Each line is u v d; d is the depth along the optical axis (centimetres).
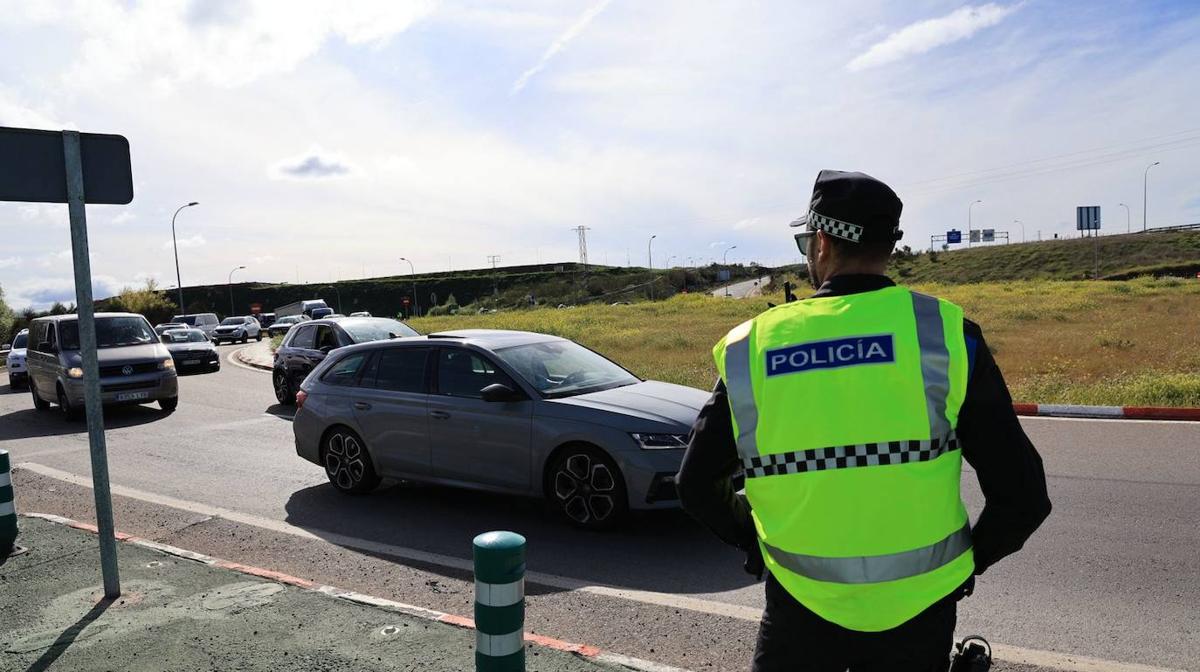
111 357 1259
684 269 13062
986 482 163
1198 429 847
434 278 15650
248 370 2150
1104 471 683
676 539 550
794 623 171
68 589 444
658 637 389
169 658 360
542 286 12056
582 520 576
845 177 177
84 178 417
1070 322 2306
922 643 163
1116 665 344
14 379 1848
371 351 712
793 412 163
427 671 341
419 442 651
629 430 552
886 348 161
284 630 384
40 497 707
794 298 198
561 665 344
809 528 162
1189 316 2294
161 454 923
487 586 264
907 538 159
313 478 779
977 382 161
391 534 585
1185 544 497
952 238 11556
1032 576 456
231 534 580
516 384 609
